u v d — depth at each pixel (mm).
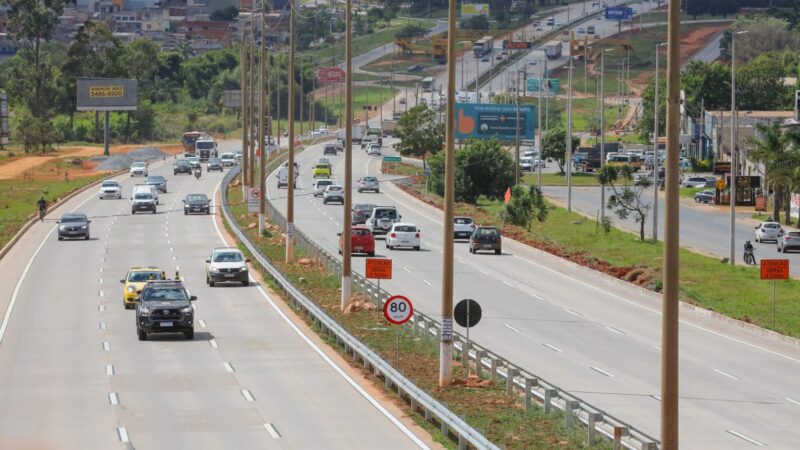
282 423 47281
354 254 116188
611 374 61781
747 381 61562
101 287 96062
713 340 75688
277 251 116062
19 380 57312
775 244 145250
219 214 156500
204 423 47188
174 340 70312
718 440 47000
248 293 91312
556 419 46562
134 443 43438
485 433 43688
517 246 128375
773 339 77500
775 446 46062
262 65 150250
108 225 145000
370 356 58500
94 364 61969
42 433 45250
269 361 62719
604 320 82062
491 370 55500
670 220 33656
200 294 90875
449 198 54688
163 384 56094
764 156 165875
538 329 76938
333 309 80250
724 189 196500
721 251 136250
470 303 54781
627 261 121250
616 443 39094
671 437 33562
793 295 99250
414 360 61438
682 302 90938
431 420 47969
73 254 117875
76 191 187125
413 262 112062
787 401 56281
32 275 103438
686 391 58062
